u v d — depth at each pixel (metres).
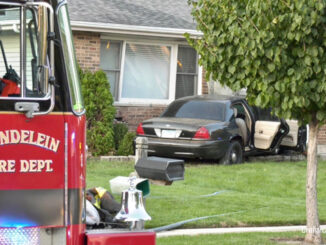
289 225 16.02
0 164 7.65
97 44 28.73
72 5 28.97
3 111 7.64
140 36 29.84
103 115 26.81
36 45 7.60
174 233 14.44
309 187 14.06
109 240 7.98
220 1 13.30
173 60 30.84
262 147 26.19
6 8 7.57
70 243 7.85
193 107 25.73
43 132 7.76
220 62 13.61
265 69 13.00
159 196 18.00
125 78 30.08
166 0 32.66
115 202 10.20
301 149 28.06
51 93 7.59
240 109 26.11
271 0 12.38
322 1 12.14
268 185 21.08
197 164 25.20
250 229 15.30
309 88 12.80
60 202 7.81
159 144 24.44
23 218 7.72
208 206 17.14
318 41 12.64
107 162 24.59
